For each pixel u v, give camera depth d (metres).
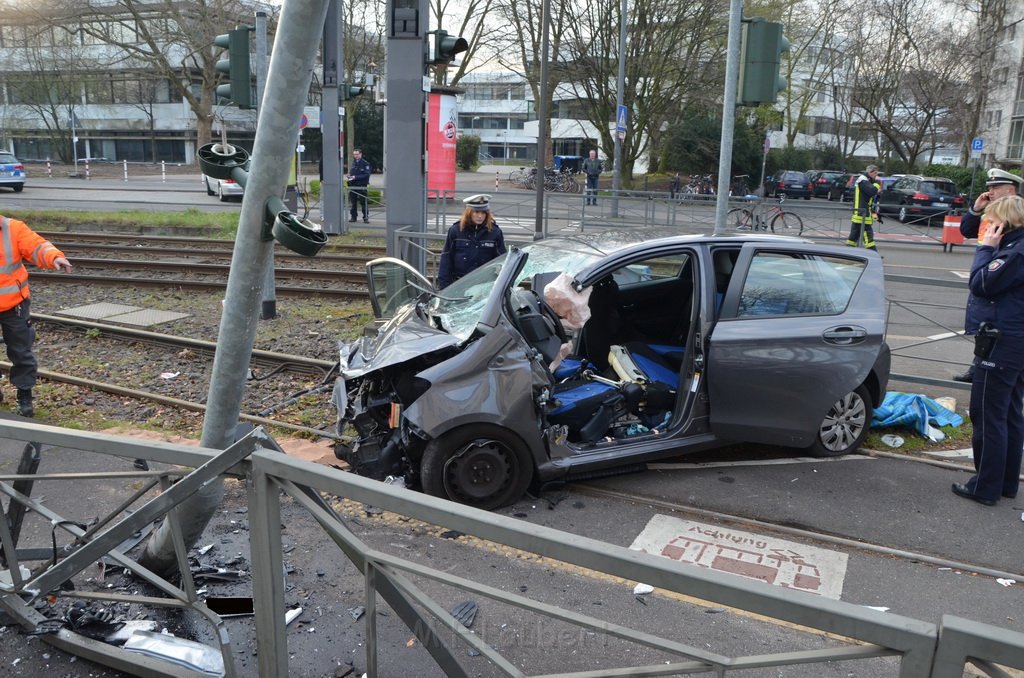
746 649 3.37
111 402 7.08
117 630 3.35
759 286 5.61
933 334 10.14
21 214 20.70
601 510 5.00
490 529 2.09
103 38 38.50
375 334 5.78
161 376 7.83
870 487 5.47
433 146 23.41
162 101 57.72
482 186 42.12
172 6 37.16
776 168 44.56
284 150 2.77
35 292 11.91
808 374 5.53
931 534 4.79
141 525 2.84
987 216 5.02
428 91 10.20
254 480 2.54
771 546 4.58
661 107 35.25
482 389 4.79
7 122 54.88
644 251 5.43
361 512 4.68
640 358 5.91
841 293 5.77
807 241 5.91
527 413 4.88
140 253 15.86
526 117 75.19
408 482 5.07
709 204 22.58
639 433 5.54
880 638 1.73
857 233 17.80
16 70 49.19
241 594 3.69
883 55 41.09
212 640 3.37
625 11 25.91
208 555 4.08
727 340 5.40
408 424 4.82
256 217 2.84
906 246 21.45
